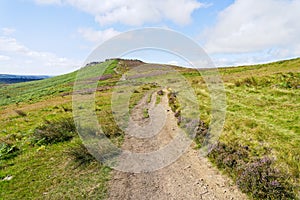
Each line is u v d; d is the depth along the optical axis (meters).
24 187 8.59
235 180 7.85
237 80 21.75
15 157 11.55
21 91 69.31
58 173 9.48
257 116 12.48
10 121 19.98
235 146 9.52
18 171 9.88
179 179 8.52
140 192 7.84
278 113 12.44
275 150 8.59
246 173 7.65
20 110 26.83
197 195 7.50
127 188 8.10
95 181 8.66
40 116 21.03
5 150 12.21
